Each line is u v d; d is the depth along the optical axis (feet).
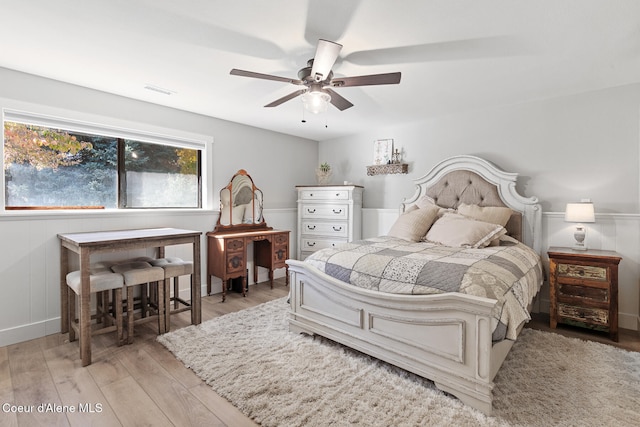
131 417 5.48
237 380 6.49
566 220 9.57
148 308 9.86
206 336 8.63
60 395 6.09
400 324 6.63
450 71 8.47
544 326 9.57
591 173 9.96
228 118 13.10
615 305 8.50
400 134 14.20
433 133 13.21
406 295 6.43
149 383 6.49
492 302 5.32
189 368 7.07
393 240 10.38
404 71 8.44
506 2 5.56
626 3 5.56
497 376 6.64
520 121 11.17
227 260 12.17
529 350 7.85
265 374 6.72
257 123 13.88
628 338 8.68
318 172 15.87
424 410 5.58
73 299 8.73
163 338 8.49
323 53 6.00
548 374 6.73
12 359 7.48
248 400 5.86
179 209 12.26
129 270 8.54
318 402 5.80
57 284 9.09
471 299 5.51
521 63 7.97
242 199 13.99
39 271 8.79
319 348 7.90
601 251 9.42
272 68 8.27
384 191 14.84
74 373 6.87
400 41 6.89
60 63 8.00
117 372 6.92
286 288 13.85
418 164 13.67
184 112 12.01
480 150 12.02
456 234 9.43
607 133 9.70
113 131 10.39
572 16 5.96
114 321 8.52
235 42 6.95
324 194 15.01
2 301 8.25
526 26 6.32
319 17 6.02
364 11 5.82
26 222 8.58
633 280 9.28
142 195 11.50
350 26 6.31
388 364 7.16
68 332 8.98
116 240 7.91
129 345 8.23
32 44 7.05
